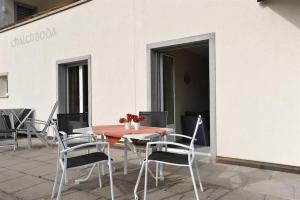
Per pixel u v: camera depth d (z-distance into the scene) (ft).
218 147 15.72
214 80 15.80
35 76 27.50
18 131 20.94
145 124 14.64
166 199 10.38
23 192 11.55
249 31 14.69
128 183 12.36
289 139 13.61
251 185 11.72
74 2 23.34
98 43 21.86
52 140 24.80
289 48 13.55
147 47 18.85
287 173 13.35
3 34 31.17
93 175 13.62
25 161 16.97
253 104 14.60
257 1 14.06
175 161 10.20
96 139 13.37
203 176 13.07
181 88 23.27
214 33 15.85
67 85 25.75
